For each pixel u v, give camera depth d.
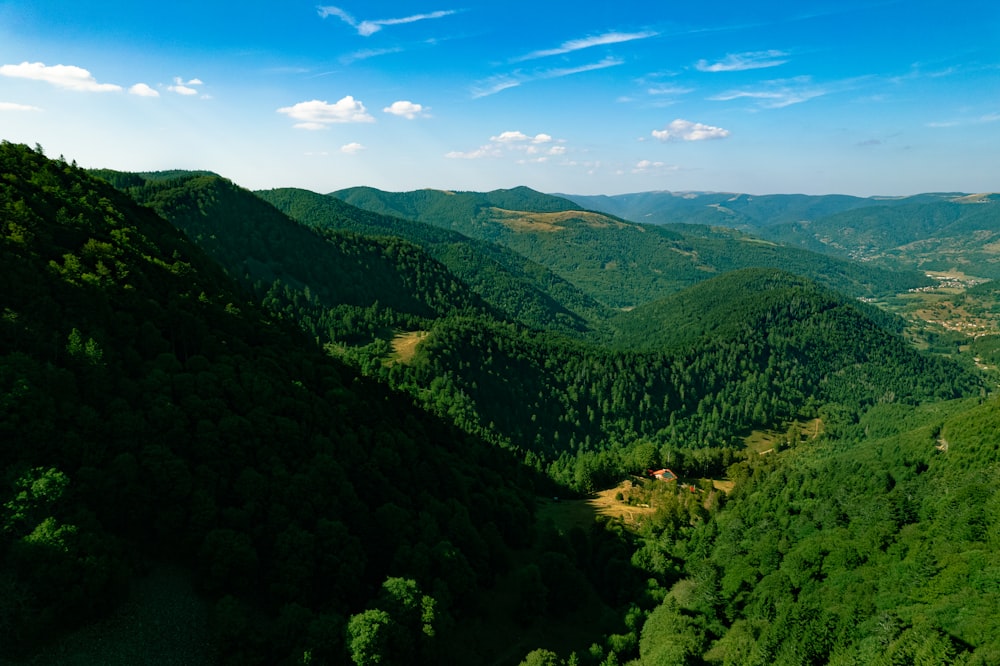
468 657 83.88
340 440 99.50
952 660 66.44
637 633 99.50
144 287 107.62
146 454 73.31
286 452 88.62
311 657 64.62
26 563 57.09
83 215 120.62
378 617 70.06
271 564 73.75
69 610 58.97
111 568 62.00
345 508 87.56
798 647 80.38
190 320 106.19
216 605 66.75
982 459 141.50
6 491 61.41
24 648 56.59
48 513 62.06
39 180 128.38
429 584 83.75
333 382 118.69
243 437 85.00
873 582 91.44
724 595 102.81
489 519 113.06
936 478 142.12
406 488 102.12
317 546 77.25
